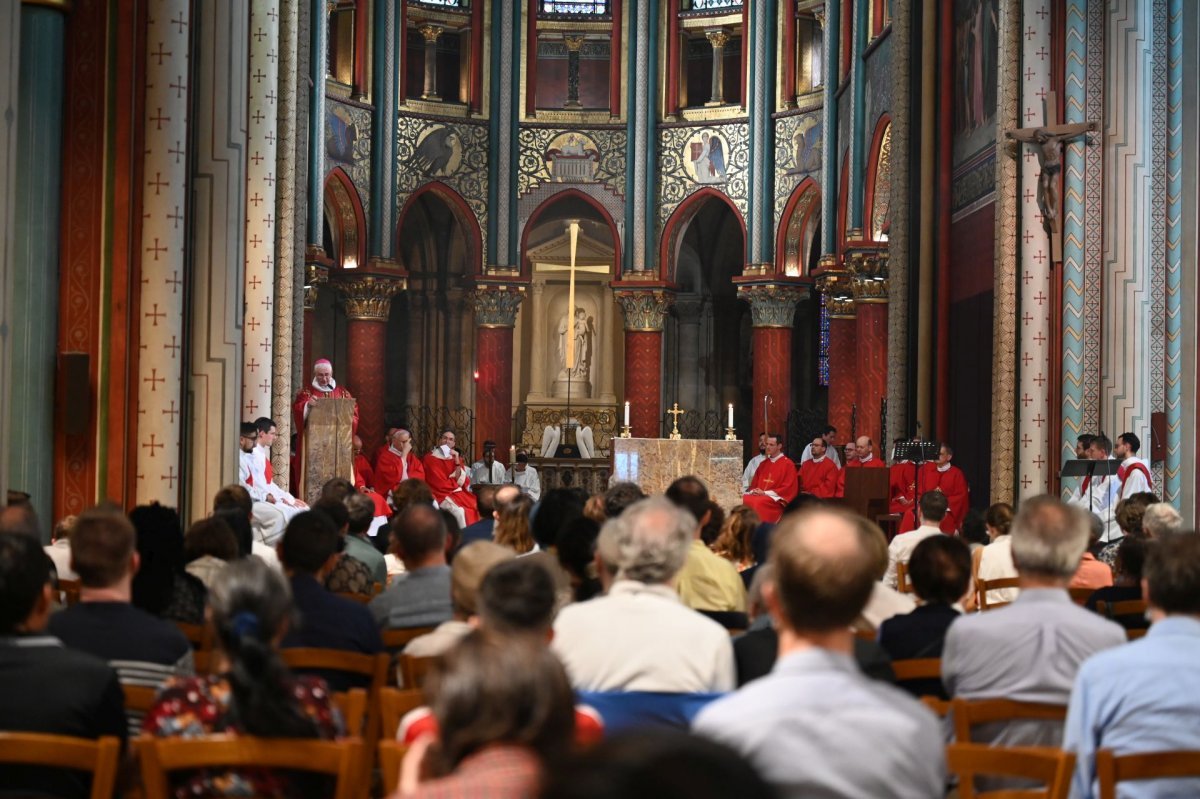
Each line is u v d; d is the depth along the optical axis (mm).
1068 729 5258
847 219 31328
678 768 1786
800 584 4129
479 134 37312
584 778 1777
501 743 2998
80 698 5090
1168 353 18047
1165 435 18000
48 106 13391
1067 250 18328
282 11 22047
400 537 8180
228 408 14344
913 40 25375
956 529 22000
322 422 21719
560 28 37750
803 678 3967
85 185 13523
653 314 37500
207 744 4613
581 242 40031
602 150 37781
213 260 14359
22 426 13281
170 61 13570
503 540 10305
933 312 24312
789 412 36188
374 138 35562
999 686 5883
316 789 4855
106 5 13516
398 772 4574
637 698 5598
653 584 5973
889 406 25188
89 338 13516
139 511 7816
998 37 20328
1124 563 8812
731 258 41062
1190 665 5145
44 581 5254
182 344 13719
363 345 35906
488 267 37312
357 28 35250
